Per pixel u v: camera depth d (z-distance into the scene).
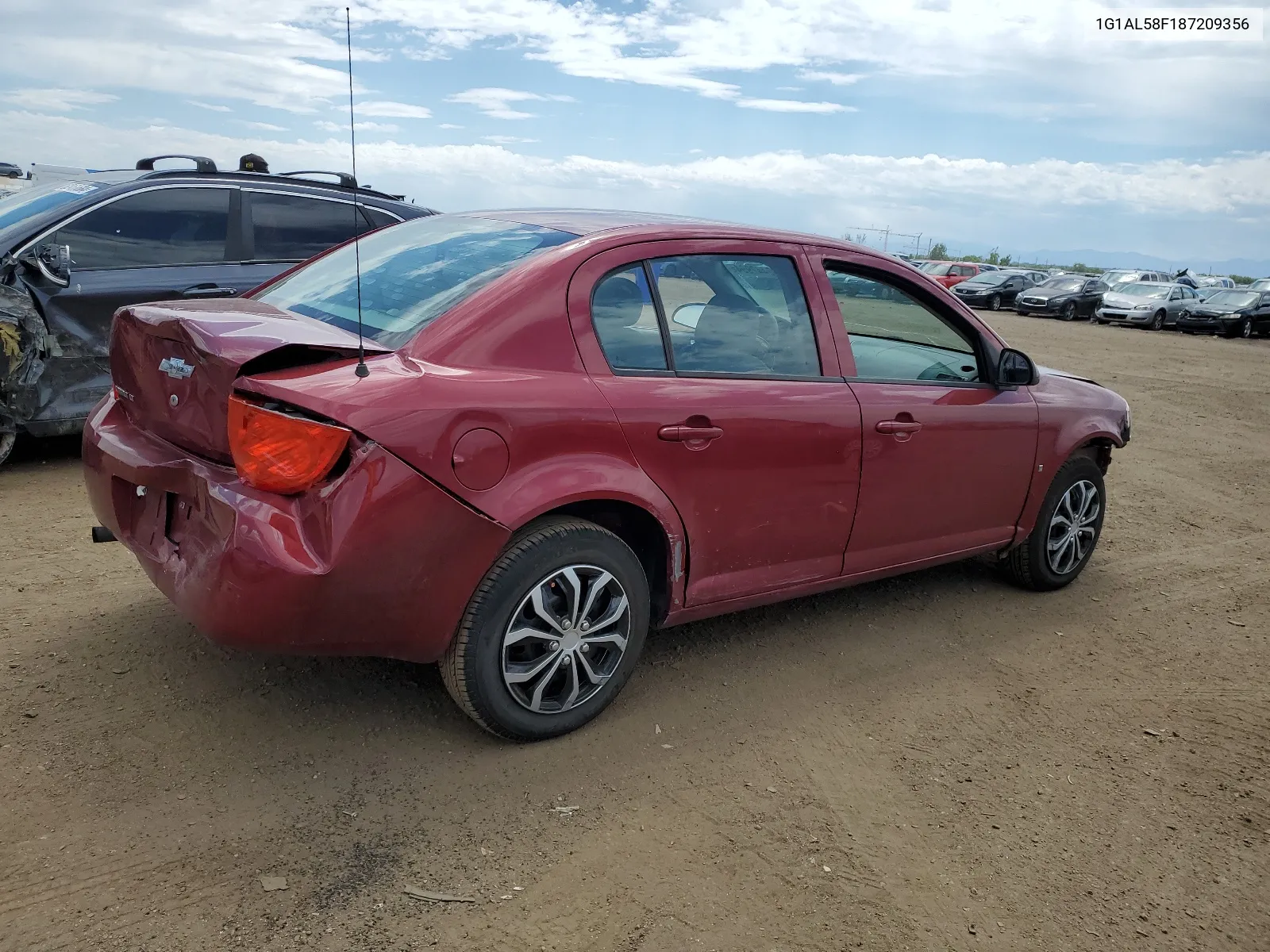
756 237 3.62
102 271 5.89
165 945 2.18
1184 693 3.99
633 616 3.21
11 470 5.91
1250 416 12.34
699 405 3.23
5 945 2.13
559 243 3.25
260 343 2.69
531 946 2.28
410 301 3.15
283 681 3.40
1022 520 4.67
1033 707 3.76
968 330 4.29
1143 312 31.12
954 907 2.56
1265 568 5.79
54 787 2.71
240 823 2.63
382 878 2.47
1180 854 2.89
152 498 3.04
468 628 2.86
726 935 2.37
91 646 3.55
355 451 2.57
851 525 3.82
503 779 2.95
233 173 6.56
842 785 3.09
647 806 2.88
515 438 2.81
